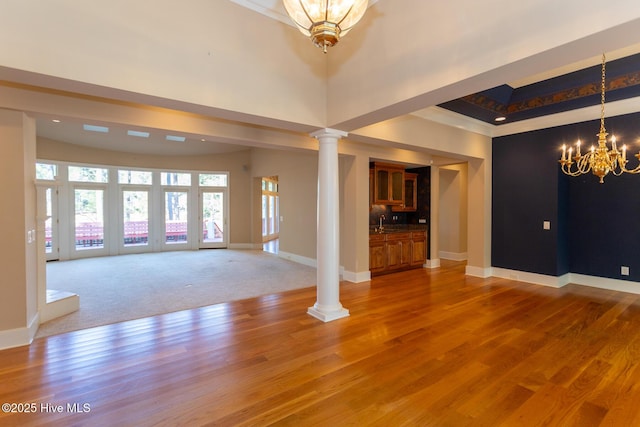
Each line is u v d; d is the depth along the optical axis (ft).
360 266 18.20
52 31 6.97
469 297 15.03
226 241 32.83
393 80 9.25
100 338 10.44
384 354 9.35
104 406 6.95
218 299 14.80
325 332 10.97
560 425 6.33
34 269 10.82
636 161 14.70
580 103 14.84
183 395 7.36
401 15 8.98
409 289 16.49
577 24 5.85
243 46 9.68
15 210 9.64
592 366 8.61
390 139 14.01
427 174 23.09
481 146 18.48
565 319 12.09
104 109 10.36
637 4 5.22
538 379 7.98
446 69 7.91
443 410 6.81
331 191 12.21
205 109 9.32
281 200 26.81
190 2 8.73
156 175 30.22
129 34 7.85
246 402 7.11
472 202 19.53
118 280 18.38
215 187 32.42
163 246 30.68
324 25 5.46
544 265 17.12
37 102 9.46
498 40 6.92
